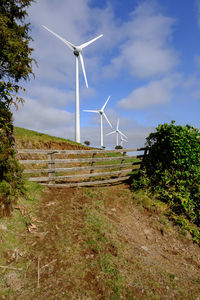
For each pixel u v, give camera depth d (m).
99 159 6.91
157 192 6.01
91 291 2.48
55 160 6.11
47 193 5.59
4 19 4.03
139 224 4.80
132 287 2.65
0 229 3.21
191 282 3.06
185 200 5.25
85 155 12.19
